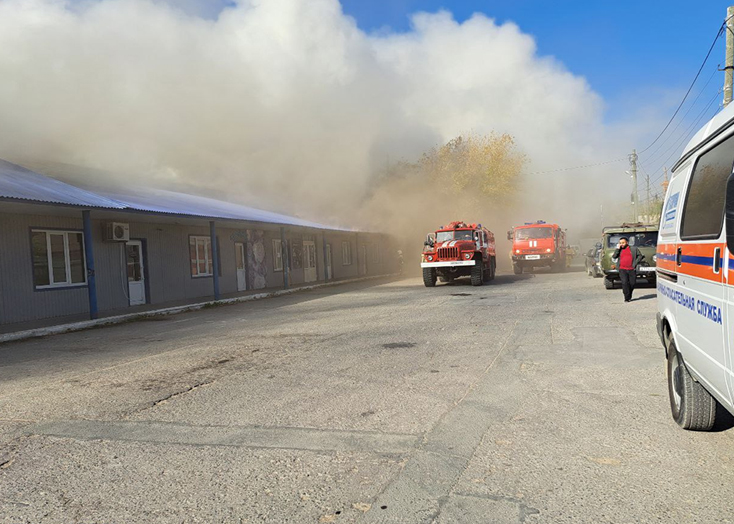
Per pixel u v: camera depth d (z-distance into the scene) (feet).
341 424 14.35
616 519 9.04
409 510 9.54
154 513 9.76
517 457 11.80
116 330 37.55
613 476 10.73
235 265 67.00
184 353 26.40
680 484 10.29
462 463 11.53
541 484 10.45
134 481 11.16
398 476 10.95
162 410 16.29
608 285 51.01
